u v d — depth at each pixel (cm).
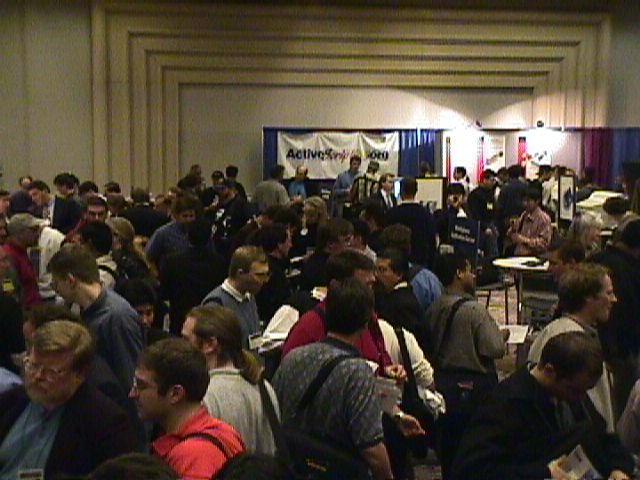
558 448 264
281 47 1595
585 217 763
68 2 1543
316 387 299
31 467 251
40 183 907
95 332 367
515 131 1647
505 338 545
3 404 266
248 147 1608
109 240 514
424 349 432
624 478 264
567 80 1652
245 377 290
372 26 1606
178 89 1580
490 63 1636
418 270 522
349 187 1437
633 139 1623
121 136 1559
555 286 759
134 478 167
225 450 241
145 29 1555
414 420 350
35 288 555
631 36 1678
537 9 1634
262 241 545
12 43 1537
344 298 312
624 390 446
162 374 247
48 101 1551
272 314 535
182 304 569
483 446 264
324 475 282
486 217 1273
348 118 1623
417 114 1634
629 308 460
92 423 254
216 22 1574
